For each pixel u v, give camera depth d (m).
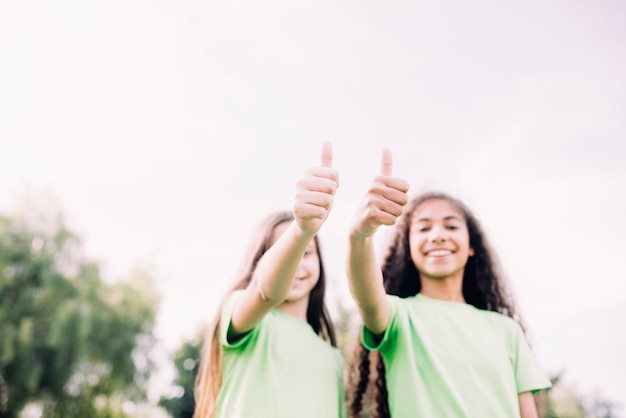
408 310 2.19
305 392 2.01
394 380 2.03
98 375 14.88
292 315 2.33
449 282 2.36
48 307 14.63
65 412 14.38
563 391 17.52
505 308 2.64
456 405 1.90
